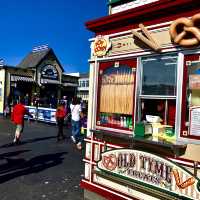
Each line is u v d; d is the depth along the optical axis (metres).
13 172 7.95
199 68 4.56
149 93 5.32
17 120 12.19
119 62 5.83
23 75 28.06
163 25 5.04
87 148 6.37
